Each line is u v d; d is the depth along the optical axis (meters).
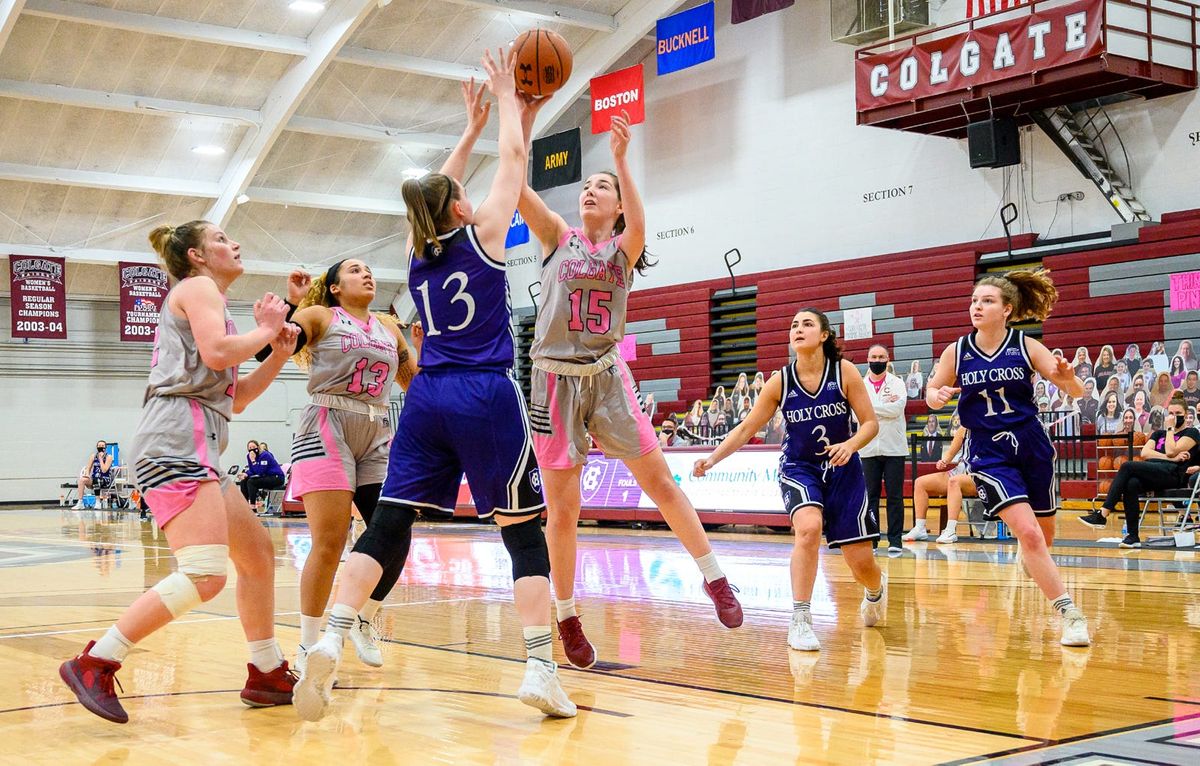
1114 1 13.02
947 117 14.67
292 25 18.50
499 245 3.44
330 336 3.97
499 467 3.32
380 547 3.30
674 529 4.30
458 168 3.79
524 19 19.06
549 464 4.05
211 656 4.49
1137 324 13.83
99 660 3.19
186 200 22.25
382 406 4.12
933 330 15.85
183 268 3.51
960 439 6.70
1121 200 14.14
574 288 4.00
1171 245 13.59
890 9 15.26
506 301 3.48
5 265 23.31
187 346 3.36
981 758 2.75
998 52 13.64
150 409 3.36
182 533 3.28
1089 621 5.30
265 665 3.53
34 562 9.96
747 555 9.26
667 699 3.58
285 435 26.36
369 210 23.12
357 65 19.94
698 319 19.11
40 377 24.19
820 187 17.70
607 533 12.29
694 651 4.55
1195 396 12.93
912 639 4.82
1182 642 4.68
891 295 16.36
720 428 15.89
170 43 18.47
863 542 4.98
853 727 3.14
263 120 20.14
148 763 2.81
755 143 18.67
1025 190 15.24
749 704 3.49
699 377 19.08
